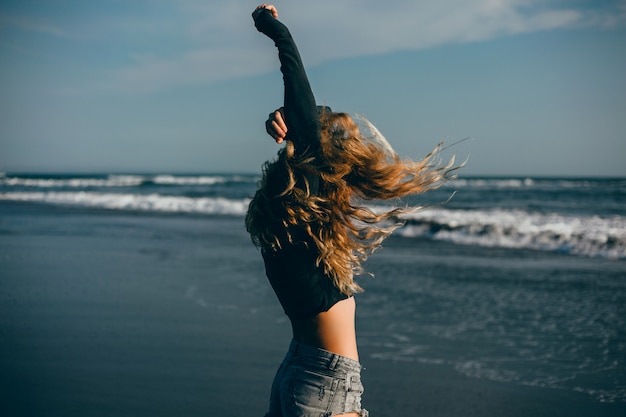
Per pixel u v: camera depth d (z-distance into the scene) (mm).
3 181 77938
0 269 10859
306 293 2074
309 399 2061
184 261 11914
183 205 29688
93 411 4277
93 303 7906
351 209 2098
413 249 13992
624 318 7020
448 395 4598
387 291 8789
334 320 2109
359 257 2186
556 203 34438
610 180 105188
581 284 9320
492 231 15555
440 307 7684
